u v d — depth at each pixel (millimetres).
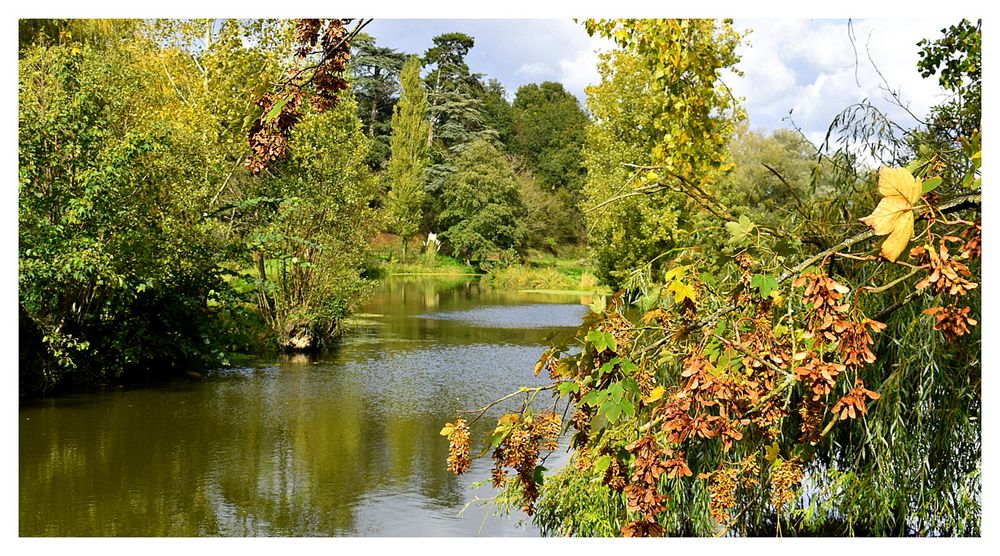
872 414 3861
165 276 10797
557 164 52219
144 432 8234
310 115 13250
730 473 2520
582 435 2295
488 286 33375
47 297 9727
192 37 16094
